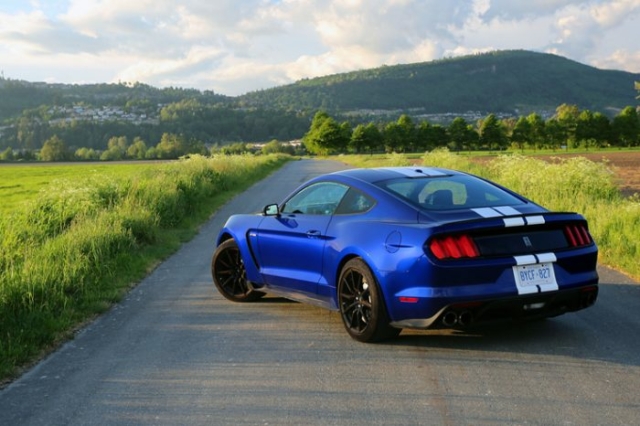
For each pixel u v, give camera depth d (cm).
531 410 374
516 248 480
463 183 561
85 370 489
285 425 366
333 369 465
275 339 551
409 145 14538
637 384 411
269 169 4734
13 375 486
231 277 711
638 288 698
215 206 1839
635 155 7950
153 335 582
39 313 625
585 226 515
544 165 1645
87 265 826
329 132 14038
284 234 616
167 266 948
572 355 475
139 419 387
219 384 443
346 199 571
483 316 480
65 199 1365
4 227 1133
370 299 508
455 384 423
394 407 387
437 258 466
